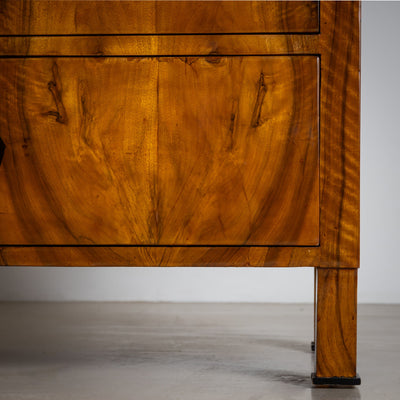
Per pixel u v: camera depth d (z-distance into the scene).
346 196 0.98
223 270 1.93
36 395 0.91
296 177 0.98
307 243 0.98
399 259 1.91
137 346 1.26
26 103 1.00
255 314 1.70
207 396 0.91
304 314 1.70
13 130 1.00
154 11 0.99
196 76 0.99
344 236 0.98
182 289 1.93
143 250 1.00
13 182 1.00
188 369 1.07
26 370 1.06
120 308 1.79
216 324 1.54
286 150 0.98
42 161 1.00
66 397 0.90
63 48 0.99
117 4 0.99
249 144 0.98
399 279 1.91
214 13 0.98
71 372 1.05
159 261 0.99
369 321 1.58
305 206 0.98
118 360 1.14
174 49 0.99
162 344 1.28
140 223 0.99
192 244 0.99
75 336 1.37
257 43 0.98
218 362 1.13
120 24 0.99
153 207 0.99
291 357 1.17
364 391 0.94
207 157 0.99
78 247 1.00
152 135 0.99
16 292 1.94
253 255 0.99
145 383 0.98
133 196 0.99
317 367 0.98
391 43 1.92
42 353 1.20
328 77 0.98
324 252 0.98
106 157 0.99
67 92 0.99
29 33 0.99
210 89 0.98
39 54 0.99
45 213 1.00
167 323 1.55
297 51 0.98
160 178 0.99
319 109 0.98
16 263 1.00
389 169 1.91
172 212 0.99
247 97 0.98
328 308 0.98
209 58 0.98
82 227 1.00
